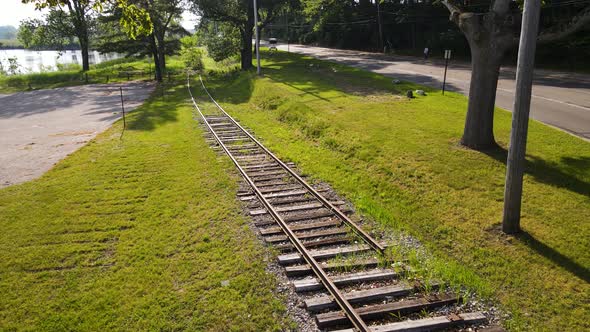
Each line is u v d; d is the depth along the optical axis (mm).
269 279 6902
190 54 59500
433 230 8641
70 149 15969
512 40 11984
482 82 12508
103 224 9164
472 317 5906
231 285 6762
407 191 10586
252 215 9375
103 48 41906
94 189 11344
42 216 9656
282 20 96250
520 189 8047
